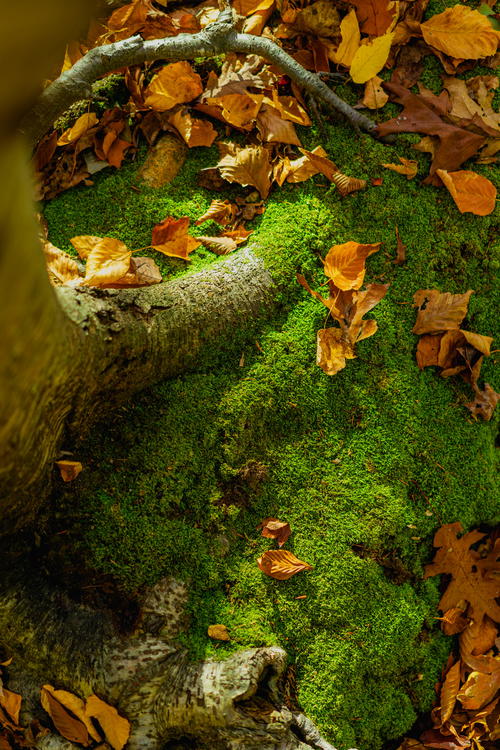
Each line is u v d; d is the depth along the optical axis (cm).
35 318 130
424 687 241
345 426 243
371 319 247
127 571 218
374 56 262
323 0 267
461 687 241
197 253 254
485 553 260
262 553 229
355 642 229
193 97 269
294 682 224
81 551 218
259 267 244
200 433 231
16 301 116
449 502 247
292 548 232
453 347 253
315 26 270
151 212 258
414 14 274
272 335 243
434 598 246
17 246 106
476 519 256
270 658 206
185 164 268
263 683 208
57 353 158
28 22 76
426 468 247
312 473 238
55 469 215
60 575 218
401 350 252
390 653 234
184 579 221
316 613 229
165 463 227
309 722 211
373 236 258
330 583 230
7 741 214
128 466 225
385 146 267
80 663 207
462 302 252
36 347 138
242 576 226
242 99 262
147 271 243
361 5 264
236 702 200
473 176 258
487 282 267
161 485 225
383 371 248
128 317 212
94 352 195
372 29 269
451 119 266
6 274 108
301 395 240
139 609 215
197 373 237
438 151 262
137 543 220
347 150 266
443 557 244
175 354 227
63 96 234
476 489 254
